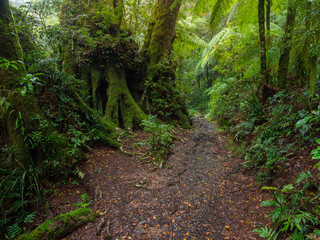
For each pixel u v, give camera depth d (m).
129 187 3.19
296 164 2.79
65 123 4.09
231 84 6.95
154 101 7.04
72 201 2.89
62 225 2.26
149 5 7.48
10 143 3.25
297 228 1.89
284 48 4.27
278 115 3.78
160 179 3.45
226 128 6.34
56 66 4.33
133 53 7.01
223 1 4.52
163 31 7.48
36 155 3.41
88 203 2.75
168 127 4.82
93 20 6.48
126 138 5.25
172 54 8.04
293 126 3.39
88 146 4.33
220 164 4.03
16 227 2.48
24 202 2.72
